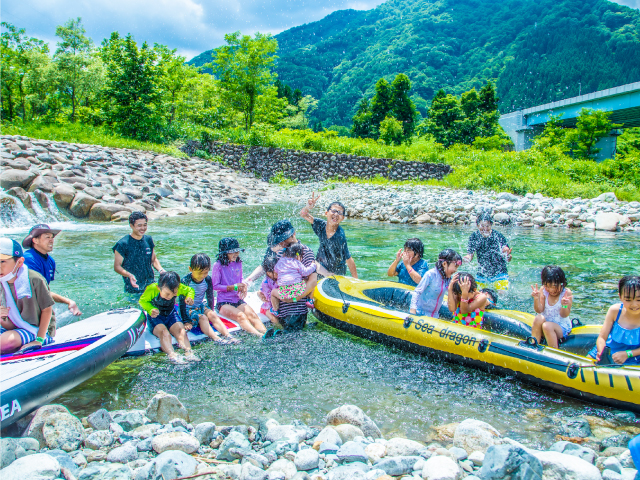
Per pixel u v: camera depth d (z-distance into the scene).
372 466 2.32
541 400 3.18
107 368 3.62
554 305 3.70
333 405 3.08
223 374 3.54
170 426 2.71
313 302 5.00
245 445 2.47
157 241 8.91
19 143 13.97
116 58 23.05
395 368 3.70
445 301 4.56
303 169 22.94
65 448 2.46
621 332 3.21
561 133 34.62
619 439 2.60
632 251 8.73
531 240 10.09
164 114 24.52
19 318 3.10
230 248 4.49
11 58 34.00
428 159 23.47
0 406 2.40
